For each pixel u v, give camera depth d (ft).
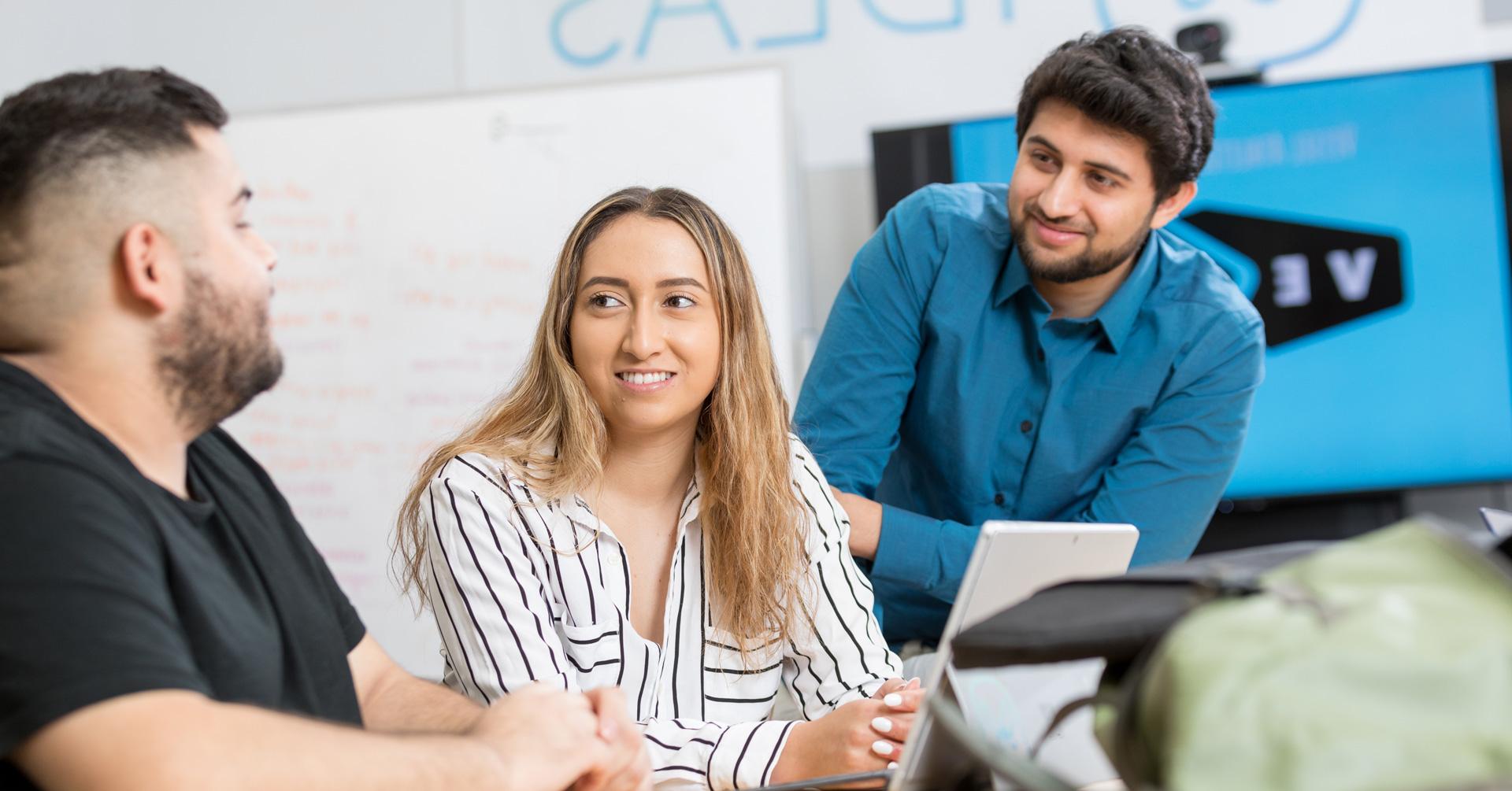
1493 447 9.54
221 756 2.42
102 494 2.58
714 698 4.52
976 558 2.94
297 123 10.54
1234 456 5.99
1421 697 1.86
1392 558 2.13
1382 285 9.59
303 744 2.57
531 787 2.96
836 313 6.12
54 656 2.35
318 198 10.49
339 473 10.41
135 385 2.77
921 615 6.21
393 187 10.43
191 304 2.76
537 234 10.28
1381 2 10.06
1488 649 1.89
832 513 4.88
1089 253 5.38
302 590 3.29
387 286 10.41
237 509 3.19
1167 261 5.95
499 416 4.59
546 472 4.41
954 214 5.98
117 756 2.34
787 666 4.76
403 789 2.68
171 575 2.77
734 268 4.52
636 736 3.37
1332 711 1.86
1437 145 9.49
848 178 10.66
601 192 10.20
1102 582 2.61
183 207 2.75
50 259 2.67
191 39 11.32
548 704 3.19
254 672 2.95
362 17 11.17
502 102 10.35
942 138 9.87
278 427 10.47
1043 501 6.12
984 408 5.99
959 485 6.16
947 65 10.53
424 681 3.84
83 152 2.66
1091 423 5.94
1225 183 9.71
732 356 4.53
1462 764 1.79
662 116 10.16
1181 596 2.40
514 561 4.25
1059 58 5.33
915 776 2.96
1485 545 2.35
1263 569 2.65
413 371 10.36
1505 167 9.43
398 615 10.32
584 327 4.42
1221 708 1.91
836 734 3.86
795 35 10.71
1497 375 9.51
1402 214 9.53
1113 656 2.37
